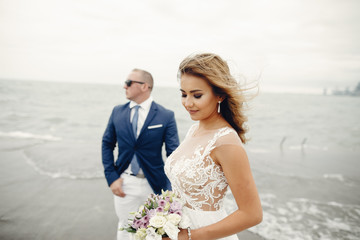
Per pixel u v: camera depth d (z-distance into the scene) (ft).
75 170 22.71
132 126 8.44
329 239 12.53
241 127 4.64
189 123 67.05
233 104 4.33
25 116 66.95
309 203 17.07
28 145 33.45
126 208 8.50
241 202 3.62
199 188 4.23
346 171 26.25
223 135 3.92
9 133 44.93
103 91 204.13
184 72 4.06
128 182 8.39
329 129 75.46
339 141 56.24
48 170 22.52
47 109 85.40
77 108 93.50
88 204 15.83
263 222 14.11
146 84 8.41
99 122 64.13
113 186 8.35
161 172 8.52
